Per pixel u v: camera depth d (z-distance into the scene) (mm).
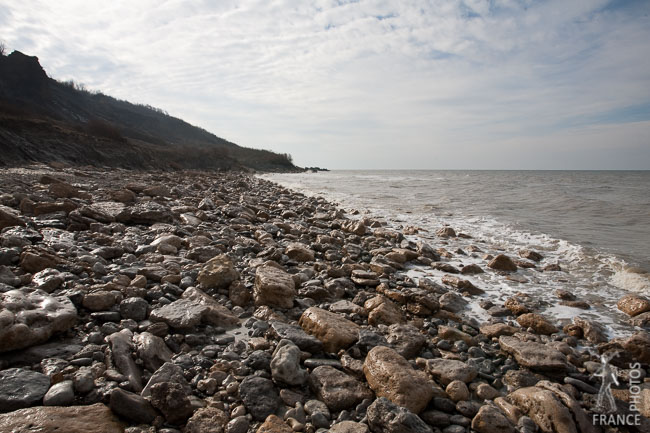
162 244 7258
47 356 3436
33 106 64188
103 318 4277
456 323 5367
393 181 46625
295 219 13789
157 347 3738
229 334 4508
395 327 4699
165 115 147625
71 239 7035
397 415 2922
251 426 2965
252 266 6910
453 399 3492
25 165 27078
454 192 27219
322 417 3078
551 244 10445
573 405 3324
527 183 39219
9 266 5254
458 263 8812
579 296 6703
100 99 121812
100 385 3111
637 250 9359
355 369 3801
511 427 3094
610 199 21109
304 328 4629
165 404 2898
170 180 26094
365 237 11281
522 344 4496
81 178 20875
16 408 2730
